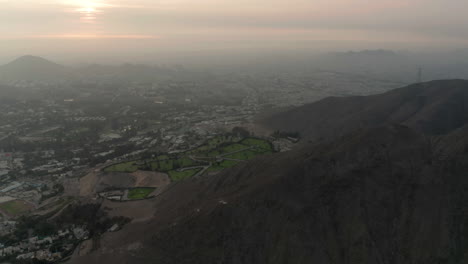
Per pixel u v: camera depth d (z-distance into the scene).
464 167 88.19
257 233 78.06
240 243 77.06
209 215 84.06
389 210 81.94
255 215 80.81
